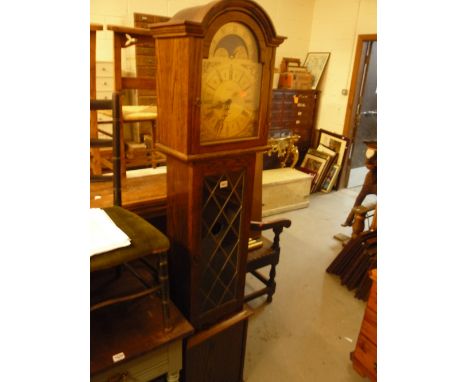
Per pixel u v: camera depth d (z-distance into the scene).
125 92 2.57
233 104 1.11
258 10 1.03
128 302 1.19
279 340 1.90
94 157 1.62
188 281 1.25
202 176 1.13
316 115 4.47
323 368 1.73
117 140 1.19
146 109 1.92
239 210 1.29
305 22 4.28
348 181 4.43
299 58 4.41
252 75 1.12
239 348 1.53
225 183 1.20
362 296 2.27
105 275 1.29
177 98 1.03
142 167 2.40
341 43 4.05
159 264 1.04
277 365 1.73
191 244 1.19
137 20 2.80
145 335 1.07
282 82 4.12
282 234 3.14
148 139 2.45
